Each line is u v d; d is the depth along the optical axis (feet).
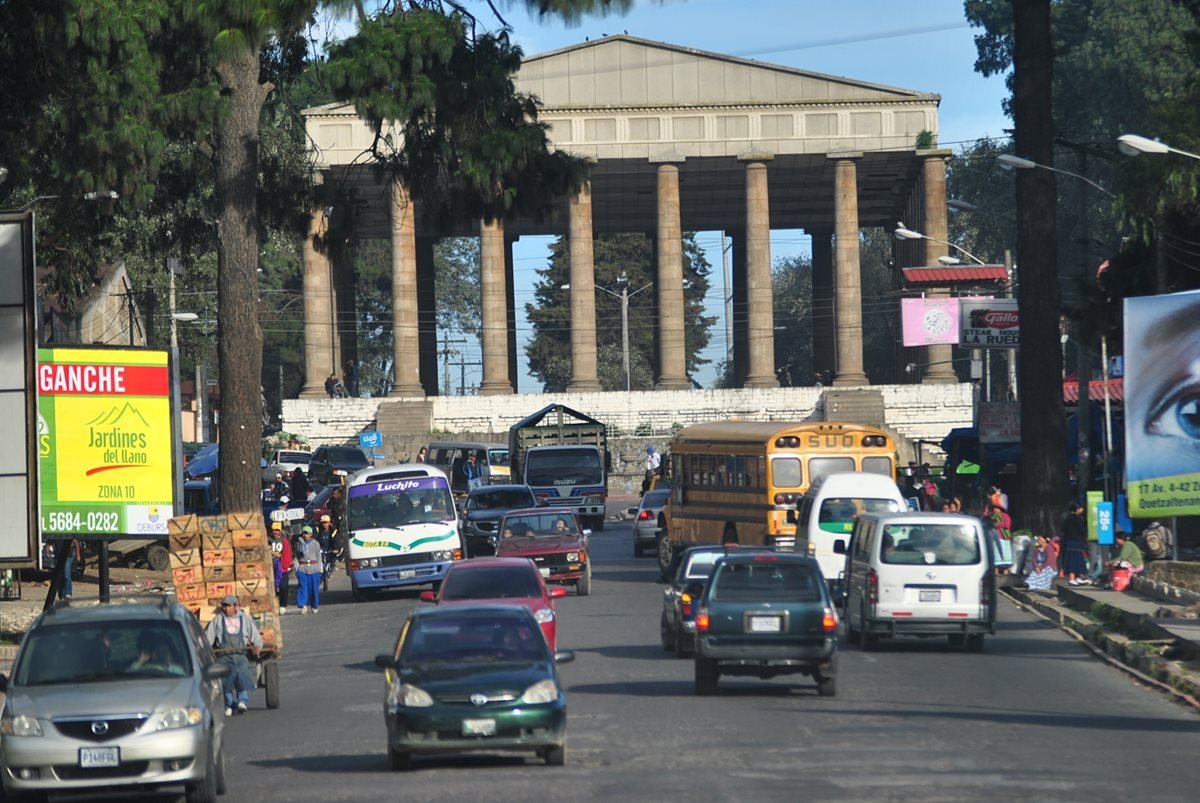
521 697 128.57
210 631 180.75
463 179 279.90
